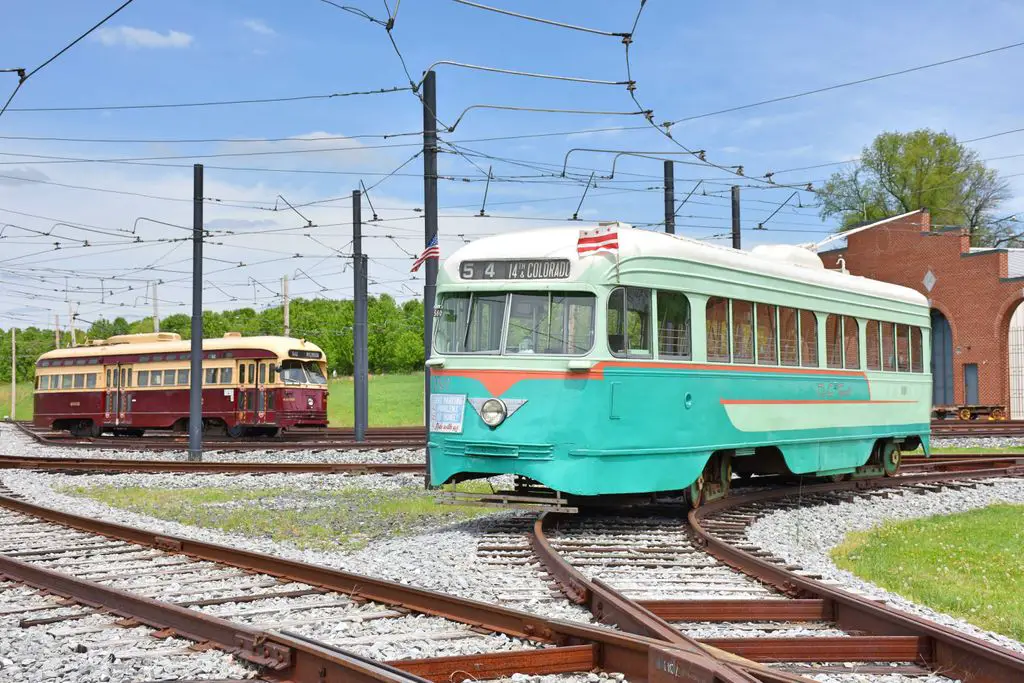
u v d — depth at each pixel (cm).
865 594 888
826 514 1473
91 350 3753
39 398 3934
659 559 1027
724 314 1405
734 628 721
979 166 6656
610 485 1205
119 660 617
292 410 3269
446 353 1261
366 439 2995
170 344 3534
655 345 1271
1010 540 1256
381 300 8831
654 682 554
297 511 1470
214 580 905
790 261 1680
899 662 639
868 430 1786
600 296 1201
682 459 1311
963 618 831
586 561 1002
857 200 6688
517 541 1131
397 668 559
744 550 1076
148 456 2600
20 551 1068
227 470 2064
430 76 1692
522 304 1227
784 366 1534
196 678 576
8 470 2148
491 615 696
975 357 4256
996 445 2941
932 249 4431
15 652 640
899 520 1483
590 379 1187
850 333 1742
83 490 1809
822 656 637
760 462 1617
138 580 912
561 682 575
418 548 1096
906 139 6700
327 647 573
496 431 1209
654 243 1284
